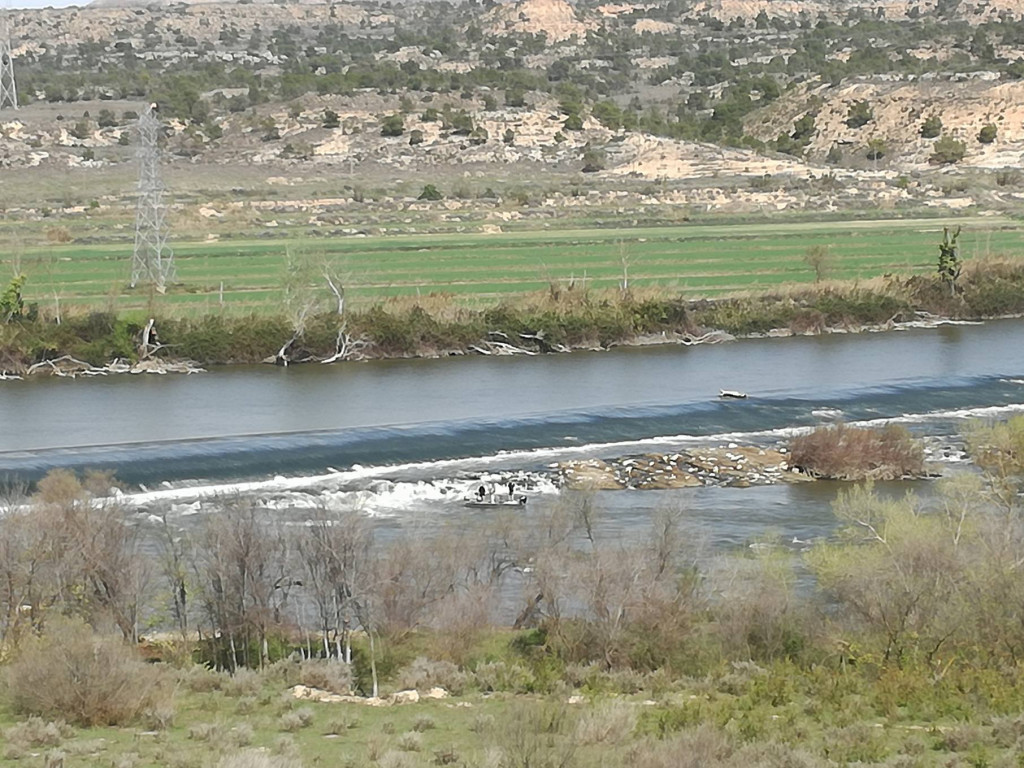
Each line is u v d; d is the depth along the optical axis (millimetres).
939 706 41938
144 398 112188
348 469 88375
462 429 100188
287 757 33656
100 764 33969
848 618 51969
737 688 45312
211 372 124625
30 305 129250
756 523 75375
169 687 42125
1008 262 164500
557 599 53094
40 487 73750
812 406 109688
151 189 155625
